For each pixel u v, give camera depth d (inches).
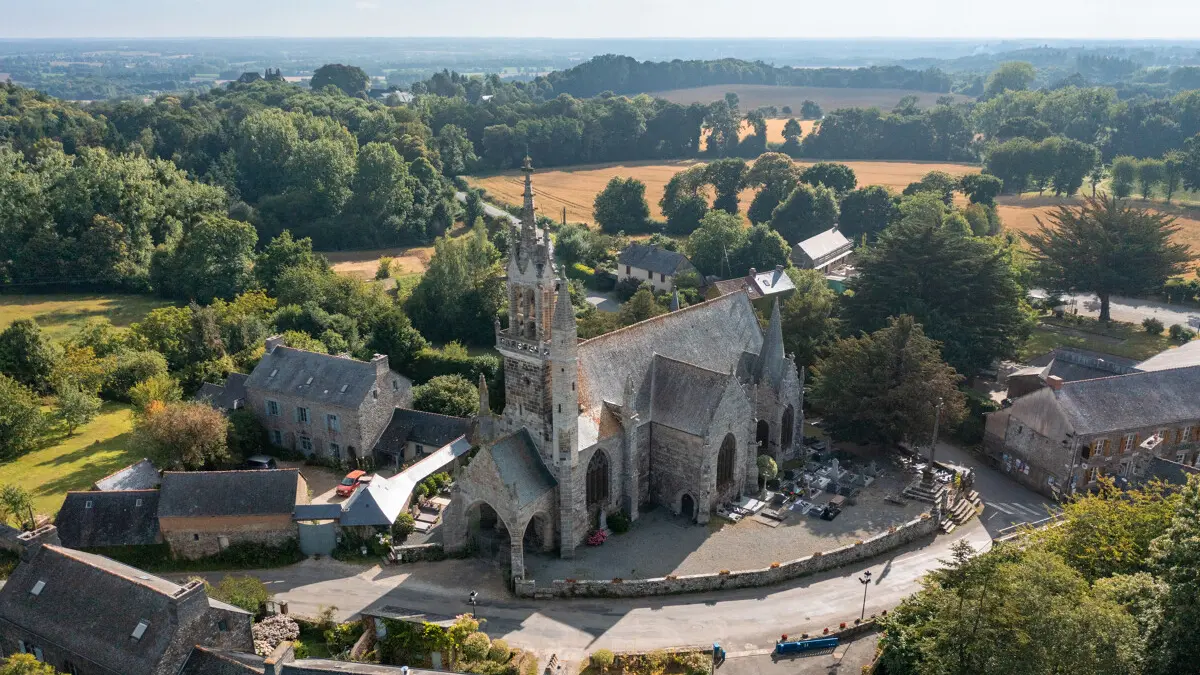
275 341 4089.6
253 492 3038.9
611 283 6791.3
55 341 4992.6
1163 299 6378.0
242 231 6077.8
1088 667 1870.1
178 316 4904.0
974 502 3425.2
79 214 6461.6
